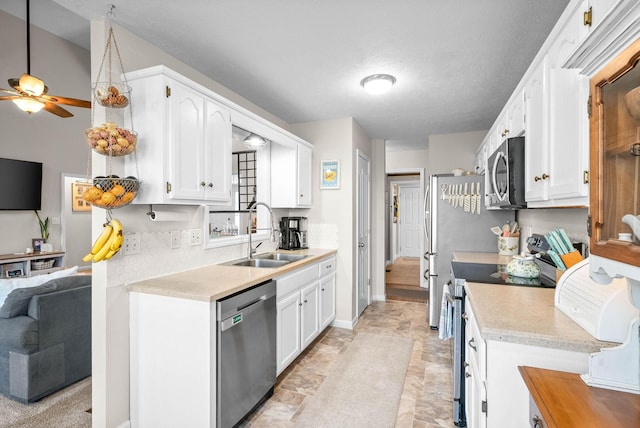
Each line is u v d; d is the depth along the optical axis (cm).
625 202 71
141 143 175
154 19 176
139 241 188
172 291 169
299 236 358
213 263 249
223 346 169
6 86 373
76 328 231
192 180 190
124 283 179
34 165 425
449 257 338
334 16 175
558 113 139
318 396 222
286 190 327
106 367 168
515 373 113
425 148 533
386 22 180
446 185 340
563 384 91
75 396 217
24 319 207
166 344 173
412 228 834
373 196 466
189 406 168
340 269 358
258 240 308
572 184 124
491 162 259
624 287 106
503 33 190
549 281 188
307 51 212
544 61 155
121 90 173
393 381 242
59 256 448
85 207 513
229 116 225
